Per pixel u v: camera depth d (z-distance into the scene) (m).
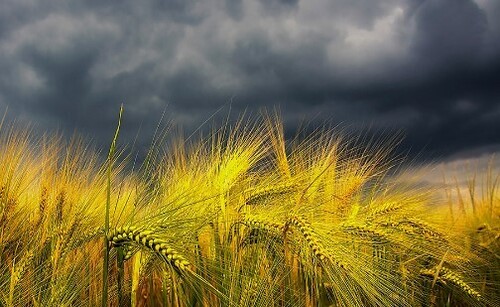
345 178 0.79
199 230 0.54
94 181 0.60
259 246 0.60
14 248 0.58
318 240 0.55
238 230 0.60
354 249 0.64
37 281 0.52
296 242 0.58
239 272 0.56
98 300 0.54
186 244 0.49
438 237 0.84
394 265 0.77
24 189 0.63
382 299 0.55
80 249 0.55
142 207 0.52
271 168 0.69
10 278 0.51
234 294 0.53
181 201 0.51
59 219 0.56
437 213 0.97
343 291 0.54
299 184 0.66
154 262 0.54
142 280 0.55
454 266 0.93
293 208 0.60
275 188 0.65
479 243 1.03
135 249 0.47
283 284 0.63
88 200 0.59
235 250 0.58
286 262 0.60
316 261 0.55
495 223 1.09
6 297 0.50
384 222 0.77
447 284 0.86
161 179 0.58
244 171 0.65
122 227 0.44
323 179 0.72
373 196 0.85
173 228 0.47
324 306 0.63
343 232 0.65
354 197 0.80
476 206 1.14
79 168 0.62
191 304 0.52
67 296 0.51
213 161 0.67
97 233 0.52
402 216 0.82
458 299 0.91
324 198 0.71
